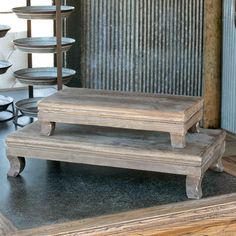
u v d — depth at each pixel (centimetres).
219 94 333
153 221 234
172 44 342
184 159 244
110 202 246
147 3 336
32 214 237
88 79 343
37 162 282
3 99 339
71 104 253
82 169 276
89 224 231
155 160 246
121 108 248
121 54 340
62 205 244
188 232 230
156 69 344
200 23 342
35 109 317
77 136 259
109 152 250
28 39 322
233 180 266
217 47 328
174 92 348
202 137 261
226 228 234
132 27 337
